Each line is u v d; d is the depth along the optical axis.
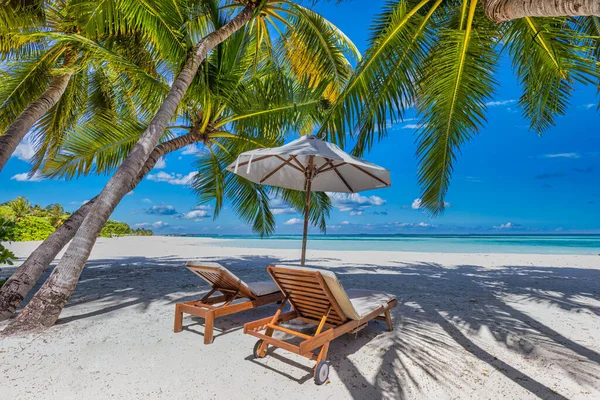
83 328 3.16
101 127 6.09
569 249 22.33
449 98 5.27
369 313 2.83
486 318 3.82
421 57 4.95
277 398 1.97
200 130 6.30
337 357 2.61
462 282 6.45
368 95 5.04
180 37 4.84
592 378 2.30
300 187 5.39
